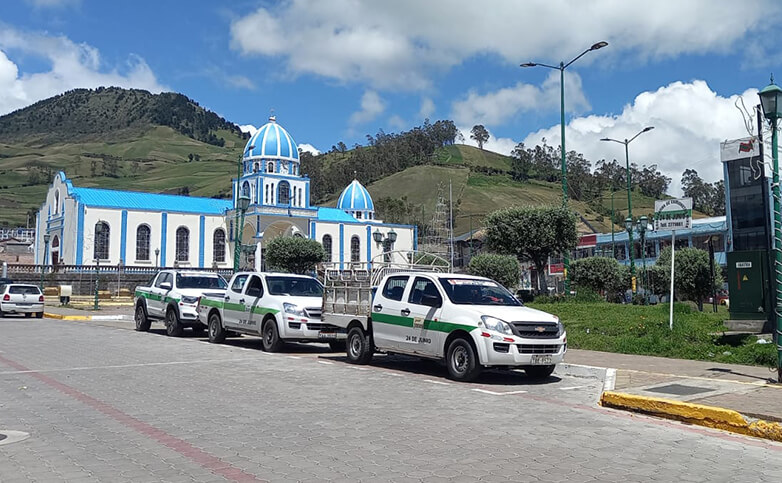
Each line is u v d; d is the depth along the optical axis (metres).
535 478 5.46
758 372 10.88
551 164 170.25
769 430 7.17
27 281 53.38
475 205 131.12
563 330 11.22
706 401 8.34
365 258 75.94
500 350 10.52
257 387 10.23
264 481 5.33
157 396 9.38
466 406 8.76
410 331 11.98
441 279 12.05
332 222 73.56
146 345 16.91
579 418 8.08
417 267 15.73
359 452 6.26
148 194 66.25
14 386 10.20
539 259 30.77
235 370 12.23
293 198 68.56
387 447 6.46
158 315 20.67
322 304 14.71
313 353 15.55
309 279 16.92
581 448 6.53
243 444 6.58
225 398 9.23
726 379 10.24
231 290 17.25
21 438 6.82
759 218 38.44
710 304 33.81
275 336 15.24
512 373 12.24
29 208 162.00
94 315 30.55
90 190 63.19
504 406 8.80
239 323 16.69
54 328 22.73
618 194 135.62
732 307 13.38
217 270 64.25
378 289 12.99
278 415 8.05
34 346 16.42
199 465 5.80
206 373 11.78
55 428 7.30
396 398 9.34
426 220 117.75
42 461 5.93
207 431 7.17
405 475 5.50
